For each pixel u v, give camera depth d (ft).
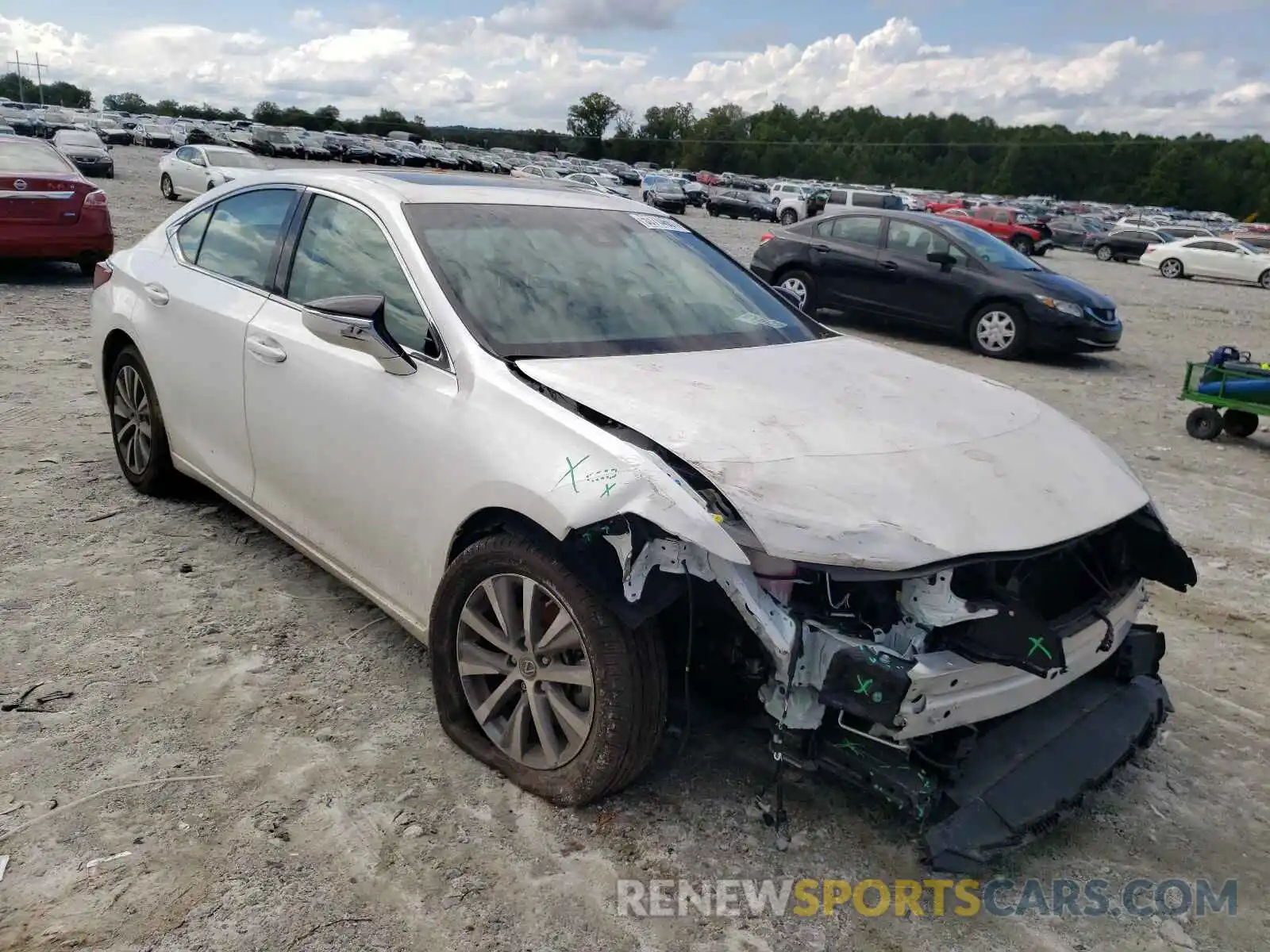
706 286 12.38
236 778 9.07
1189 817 9.57
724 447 8.21
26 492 15.62
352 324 9.75
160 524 14.69
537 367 9.37
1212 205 410.72
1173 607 14.76
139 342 14.43
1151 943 7.93
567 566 8.24
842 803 9.20
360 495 10.42
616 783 8.50
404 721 10.13
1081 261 114.93
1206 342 45.96
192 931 7.32
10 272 39.60
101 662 10.87
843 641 7.63
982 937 7.86
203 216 14.44
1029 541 8.04
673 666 9.04
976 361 36.83
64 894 7.58
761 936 7.69
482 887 7.95
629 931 7.63
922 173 450.30
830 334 12.63
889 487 8.09
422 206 11.27
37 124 187.93
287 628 11.90
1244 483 21.93
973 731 8.08
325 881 7.89
